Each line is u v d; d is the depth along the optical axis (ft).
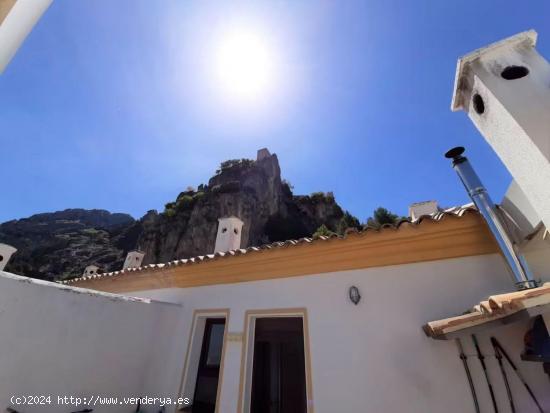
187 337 14.23
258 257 12.88
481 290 8.96
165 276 16.43
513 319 6.18
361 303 10.55
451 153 9.74
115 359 12.01
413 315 9.59
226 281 14.39
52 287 10.46
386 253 10.69
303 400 13.39
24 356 9.32
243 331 12.59
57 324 10.34
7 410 8.68
